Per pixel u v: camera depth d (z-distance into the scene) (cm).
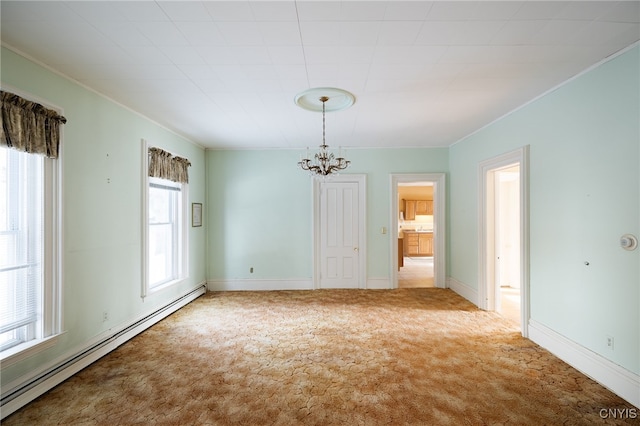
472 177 449
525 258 322
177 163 431
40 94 231
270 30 193
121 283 320
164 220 428
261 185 546
